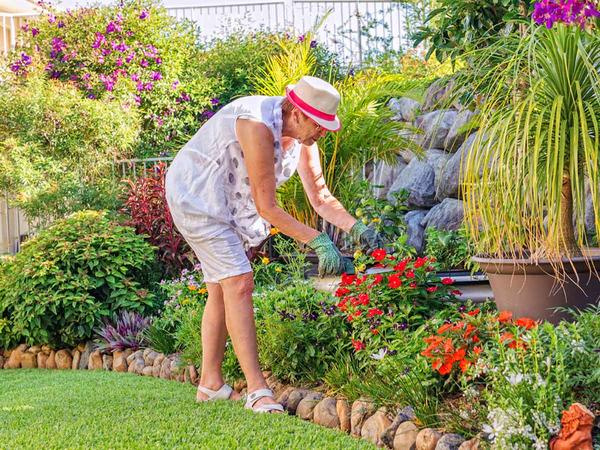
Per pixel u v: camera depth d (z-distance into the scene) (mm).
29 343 5898
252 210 3559
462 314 3246
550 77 3309
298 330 3826
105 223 6328
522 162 3166
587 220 4965
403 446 2877
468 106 3875
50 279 5785
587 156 3025
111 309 5918
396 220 6043
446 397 3088
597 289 3406
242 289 3439
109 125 8930
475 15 5145
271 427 3072
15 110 8656
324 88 3301
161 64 10734
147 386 4367
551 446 2434
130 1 11031
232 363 4016
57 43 10547
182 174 3465
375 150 6445
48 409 3727
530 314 3416
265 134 3293
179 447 2803
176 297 5656
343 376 3518
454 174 6812
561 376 2562
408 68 9703
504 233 3391
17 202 8148
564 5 2996
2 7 11922
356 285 3781
